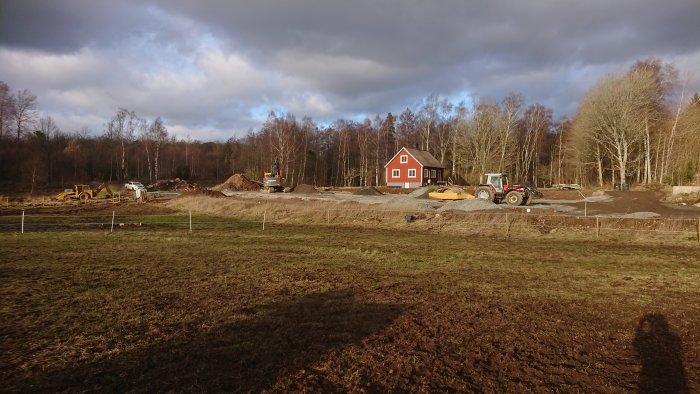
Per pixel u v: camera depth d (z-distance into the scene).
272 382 4.70
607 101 45.72
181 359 5.27
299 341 5.90
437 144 75.88
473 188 50.34
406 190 50.88
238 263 11.36
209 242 14.98
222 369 5.00
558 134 75.31
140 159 77.62
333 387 4.61
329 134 86.12
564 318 7.11
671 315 7.29
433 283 9.41
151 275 9.84
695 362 5.40
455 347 5.81
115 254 12.47
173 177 76.56
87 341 5.80
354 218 21.75
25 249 13.12
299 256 12.48
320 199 33.78
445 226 18.94
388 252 13.30
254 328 6.38
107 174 71.94
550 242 15.62
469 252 13.41
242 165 80.69
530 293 8.64
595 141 49.97
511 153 60.78
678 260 12.30
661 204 27.06
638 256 12.88
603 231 17.09
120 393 4.40
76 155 65.31
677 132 44.41
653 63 51.47
